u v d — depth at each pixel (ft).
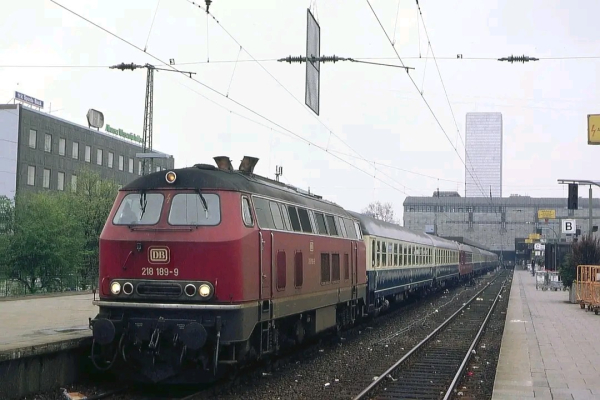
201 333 37.27
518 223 369.09
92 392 40.27
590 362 50.21
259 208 43.65
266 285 43.21
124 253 40.11
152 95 110.63
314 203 57.57
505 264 456.45
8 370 36.37
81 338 42.34
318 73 50.44
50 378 39.88
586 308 106.11
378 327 81.20
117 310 39.81
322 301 56.29
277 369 49.67
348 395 41.14
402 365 52.44
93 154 222.07
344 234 64.95
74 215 149.07
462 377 47.93
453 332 76.79
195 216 40.19
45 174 198.90
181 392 41.06
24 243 139.64
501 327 82.79
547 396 37.50
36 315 59.72
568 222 173.68
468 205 374.02
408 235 113.29
